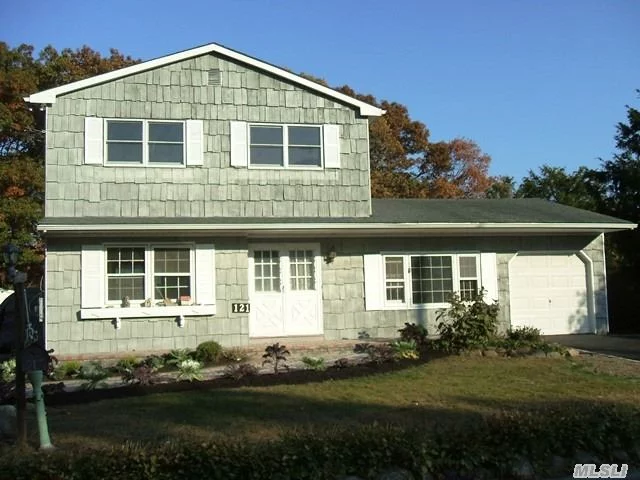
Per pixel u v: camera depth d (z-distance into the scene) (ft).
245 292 51.78
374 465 21.15
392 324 55.62
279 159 54.70
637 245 72.49
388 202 63.87
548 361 42.65
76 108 51.01
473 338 44.78
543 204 66.64
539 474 22.26
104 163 51.08
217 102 53.72
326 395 33.35
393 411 29.68
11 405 30.40
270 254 54.08
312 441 21.48
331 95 55.98
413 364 41.50
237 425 27.53
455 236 57.77
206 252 51.37
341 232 53.52
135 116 52.06
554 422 23.44
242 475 20.25
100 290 49.03
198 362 41.52
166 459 20.17
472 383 35.88
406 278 56.34
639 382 36.04
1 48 91.56
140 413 30.14
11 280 25.85
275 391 34.58
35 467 19.61
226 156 53.52
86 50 101.71
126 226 47.62
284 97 55.21
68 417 29.73
